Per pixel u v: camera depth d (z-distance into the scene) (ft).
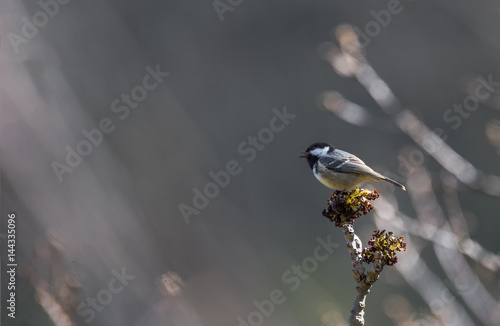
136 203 44.24
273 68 67.26
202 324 41.22
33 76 39.60
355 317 16.35
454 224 29.12
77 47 50.26
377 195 18.03
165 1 64.03
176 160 51.96
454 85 65.46
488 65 64.54
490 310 27.71
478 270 29.89
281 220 59.88
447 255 28.91
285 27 68.44
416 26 67.36
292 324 47.70
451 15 65.72
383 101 30.53
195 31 65.36
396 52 68.03
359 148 63.10
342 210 17.83
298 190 62.23
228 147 63.00
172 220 46.60
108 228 38.04
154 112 54.44
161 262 42.86
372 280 16.38
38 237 30.96
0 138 34.09
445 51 66.54
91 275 34.53
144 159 49.49
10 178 33.42
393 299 30.04
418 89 66.74
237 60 66.54
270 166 62.69
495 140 32.65
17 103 35.65
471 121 60.59
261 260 52.60
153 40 62.34
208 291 45.03
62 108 40.42
